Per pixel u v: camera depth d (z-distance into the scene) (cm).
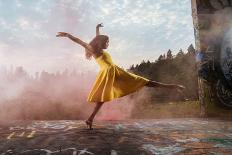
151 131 470
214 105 705
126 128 496
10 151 341
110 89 449
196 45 723
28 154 329
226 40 720
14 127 500
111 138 409
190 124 556
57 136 419
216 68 714
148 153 336
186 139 412
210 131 477
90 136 420
